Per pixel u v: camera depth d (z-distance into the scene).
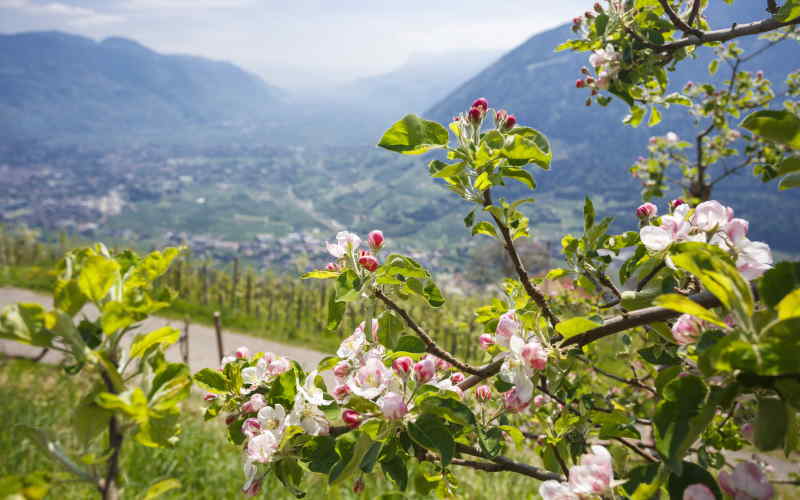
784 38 4.69
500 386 1.65
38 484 0.81
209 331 22.00
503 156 1.73
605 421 1.79
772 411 0.95
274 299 30.38
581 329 1.37
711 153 6.14
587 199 2.12
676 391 1.04
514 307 2.23
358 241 1.93
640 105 3.12
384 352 1.83
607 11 2.75
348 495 6.20
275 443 1.60
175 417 0.93
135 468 6.45
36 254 42.38
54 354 13.80
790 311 0.85
